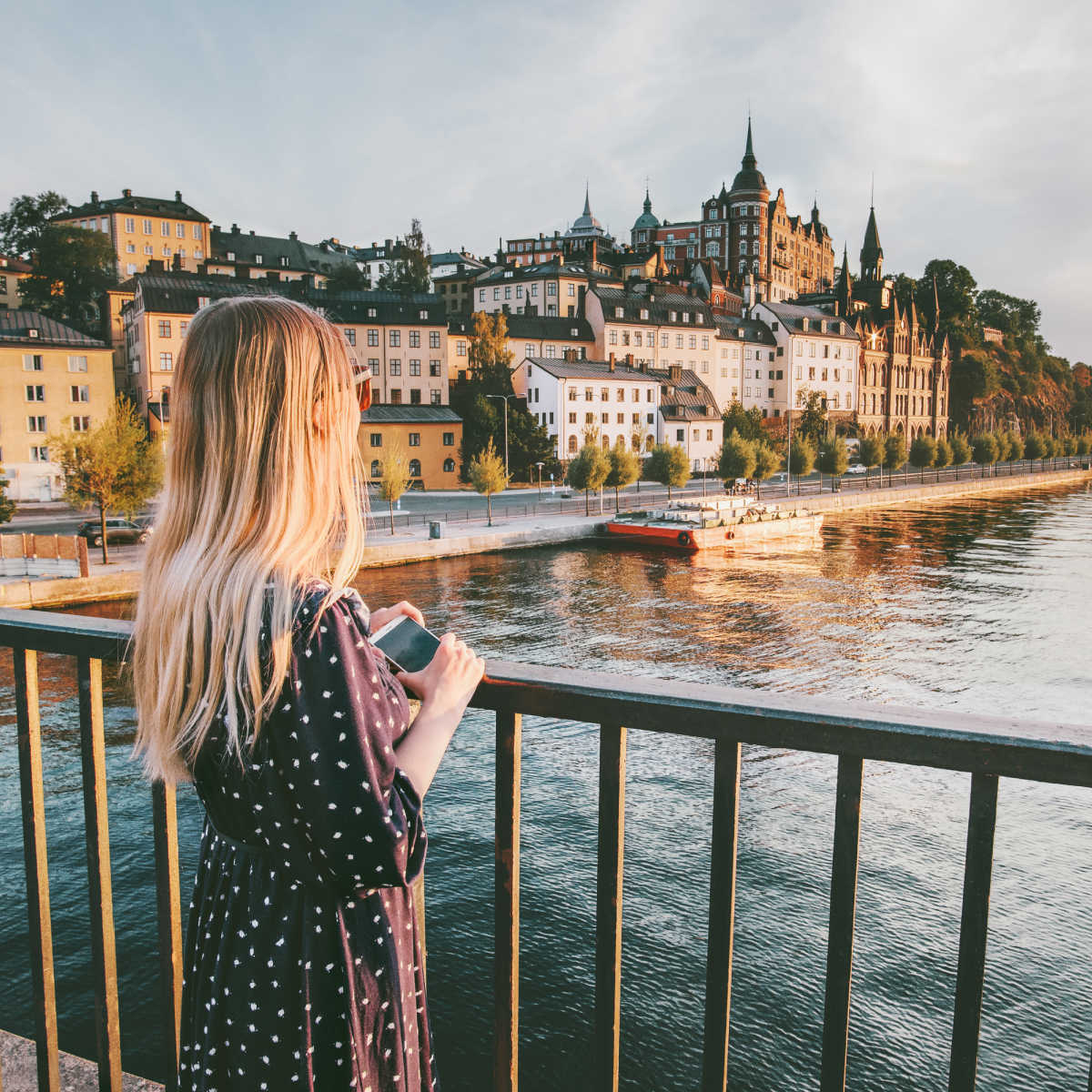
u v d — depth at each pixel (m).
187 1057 1.15
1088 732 1.05
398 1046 1.09
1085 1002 10.72
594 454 58.94
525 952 11.40
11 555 34.56
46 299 89.69
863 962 11.39
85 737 1.59
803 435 105.19
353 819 0.96
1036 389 169.62
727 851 1.23
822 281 163.50
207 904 1.13
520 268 108.44
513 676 1.32
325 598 1.01
